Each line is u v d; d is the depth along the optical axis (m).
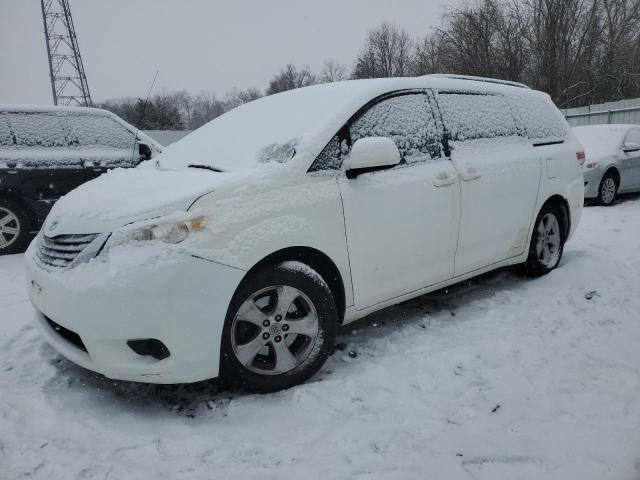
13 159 5.65
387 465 2.07
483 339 3.23
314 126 2.92
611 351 3.02
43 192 5.86
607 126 9.27
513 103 4.22
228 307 2.44
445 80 3.73
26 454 2.19
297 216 2.65
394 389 2.66
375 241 2.99
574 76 24.73
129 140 6.55
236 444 2.23
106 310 2.26
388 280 3.12
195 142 3.58
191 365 2.36
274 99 3.58
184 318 2.31
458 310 3.76
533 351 3.06
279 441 2.25
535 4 25.00
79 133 6.21
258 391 2.63
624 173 8.59
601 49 25.31
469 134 3.70
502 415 2.41
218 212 2.43
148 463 2.12
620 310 3.65
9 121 5.83
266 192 2.59
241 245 2.45
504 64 25.41
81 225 2.51
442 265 3.44
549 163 4.25
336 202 2.80
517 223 3.98
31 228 5.89
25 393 2.71
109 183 2.96
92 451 2.21
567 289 4.08
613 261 4.73
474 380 2.73
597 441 2.19
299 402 2.55
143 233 2.33
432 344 3.17
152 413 2.51
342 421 2.38
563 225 4.54
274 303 2.65
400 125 3.25
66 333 2.67
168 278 2.27
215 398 2.64
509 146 3.98
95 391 2.74
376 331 3.42
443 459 2.10
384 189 3.02
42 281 2.53
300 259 2.80
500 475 2.00
